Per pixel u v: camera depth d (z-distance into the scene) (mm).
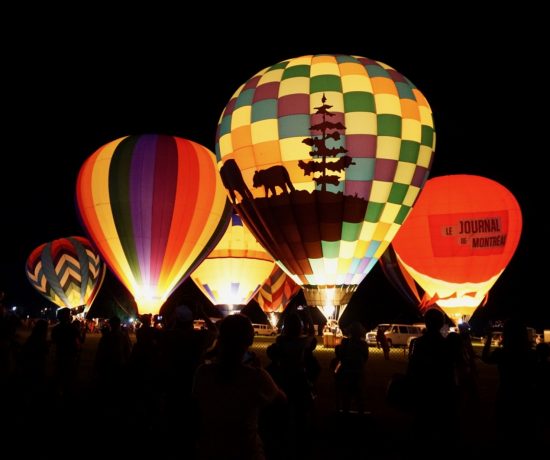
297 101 15992
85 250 37312
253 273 28688
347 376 7059
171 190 20750
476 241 21641
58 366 7734
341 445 5934
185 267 21359
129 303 56750
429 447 4766
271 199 16125
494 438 6363
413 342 4879
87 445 5848
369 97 16156
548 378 5332
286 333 5008
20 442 5969
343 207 15852
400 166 16172
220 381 2580
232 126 16797
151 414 6551
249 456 2520
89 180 21125
